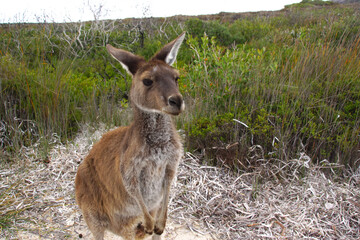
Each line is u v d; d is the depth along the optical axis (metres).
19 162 0.98
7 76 1.16
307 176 0.89
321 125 0.95
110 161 0.61
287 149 0.95
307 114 0.96
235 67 1.14
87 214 0.65
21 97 1.15
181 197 0.84
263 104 1.00
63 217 0.78
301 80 1.06
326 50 1.15
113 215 0.64
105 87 1.39
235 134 0.94
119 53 0.61
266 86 1.08
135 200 0.61
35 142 1.10
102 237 0.67
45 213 0.79
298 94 1.00
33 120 1.11
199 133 0.97
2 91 1.13
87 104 1.24
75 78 1.46
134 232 0.67
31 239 0.70
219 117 1.01
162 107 0.53
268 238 0.71
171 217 0.78
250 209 0.80
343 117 0.98
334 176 0.89
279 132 0.92
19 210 0.76
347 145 0.91
